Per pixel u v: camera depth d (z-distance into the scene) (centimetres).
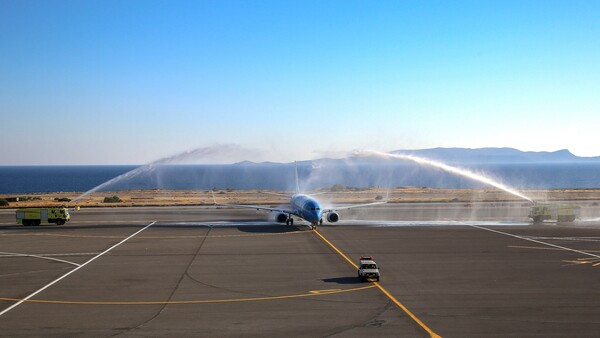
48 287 4503
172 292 4316
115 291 4353
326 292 4288
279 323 3444
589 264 5462
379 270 5175
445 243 6856
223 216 10419
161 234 7800
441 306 3853
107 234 7819
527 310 3747
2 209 12344
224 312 3716
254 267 5350
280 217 8988
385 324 3412
